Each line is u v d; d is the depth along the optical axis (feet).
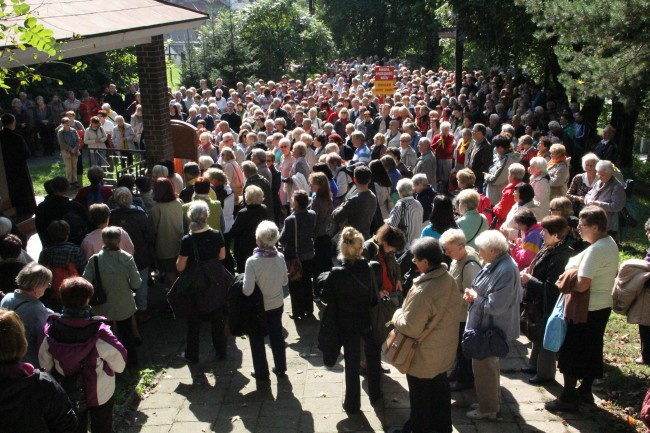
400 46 158.51
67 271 21.47
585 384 19.62
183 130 43.55
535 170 27.86
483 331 18.21
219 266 23.07
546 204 27.68
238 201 34.50
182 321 27.81
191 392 21.63
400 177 32.24
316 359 23.91
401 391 21.27
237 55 87.81
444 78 97.86
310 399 20.97
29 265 16.89
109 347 15.65
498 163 33.40
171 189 27.09
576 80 38.17
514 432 18.35
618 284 20.80
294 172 35.65
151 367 23.38
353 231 19.30
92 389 15.58
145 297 26.91
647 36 33.88
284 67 108.58
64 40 24.94
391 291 20.45
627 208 32.09
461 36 66.95
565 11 36.76
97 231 23.67
